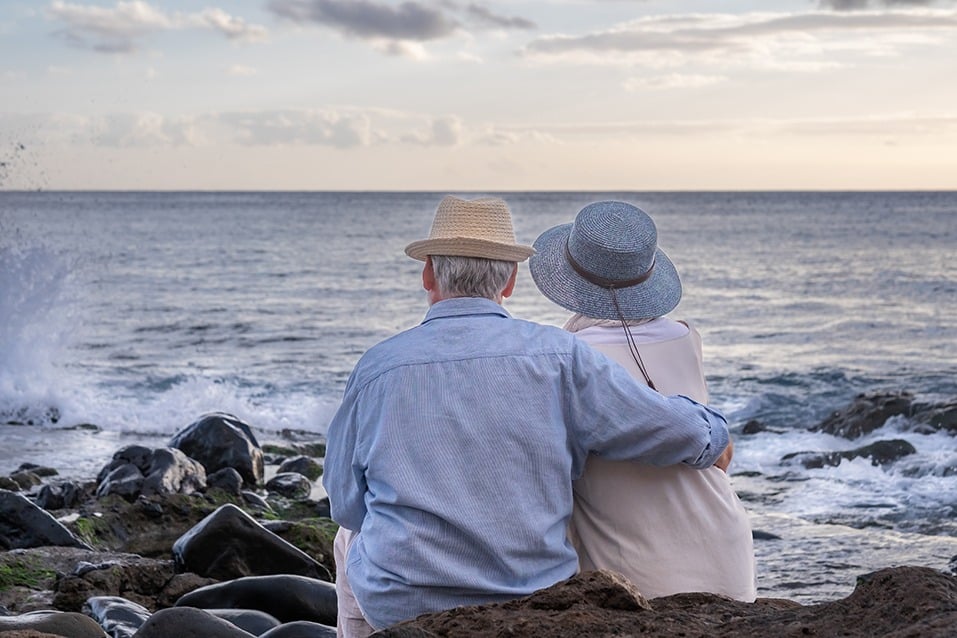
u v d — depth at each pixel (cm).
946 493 968
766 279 4200
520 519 280
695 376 333
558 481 287
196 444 1024
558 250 351
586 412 290
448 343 292
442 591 279
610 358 315
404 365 288
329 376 1962
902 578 233
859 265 4869
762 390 1747
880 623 224
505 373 287
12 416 1459
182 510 845
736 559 313
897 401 1269
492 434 282
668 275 346
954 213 12238
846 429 1255
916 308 3105
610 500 311
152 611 588
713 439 296
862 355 2197
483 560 280
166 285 4016
